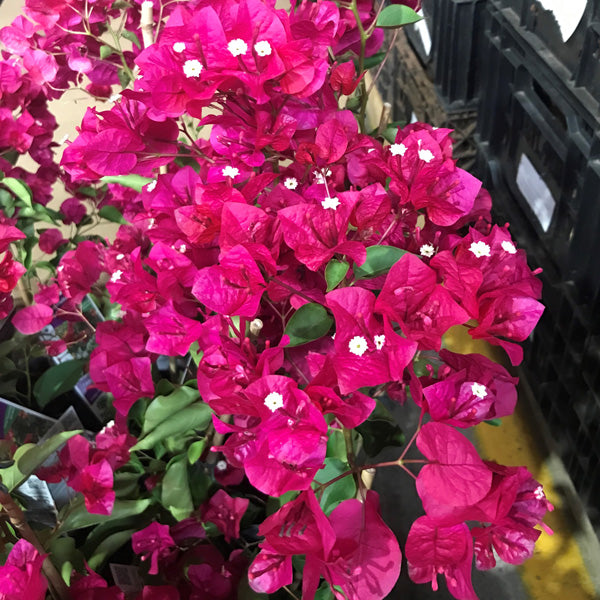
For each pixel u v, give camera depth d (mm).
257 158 552
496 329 482
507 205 1160
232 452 507
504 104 1155
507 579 936
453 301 441
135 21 939
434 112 1373
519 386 1162
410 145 515
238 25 506
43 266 976
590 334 894
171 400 656
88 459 652
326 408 438
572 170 926
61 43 921
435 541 425
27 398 881
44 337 900
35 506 641
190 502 691
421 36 1415
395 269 433
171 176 638
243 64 501
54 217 1012
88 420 872
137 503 645
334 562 429
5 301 732
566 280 949
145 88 520
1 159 932
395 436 618
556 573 939
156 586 632
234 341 494
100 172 591
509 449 1086
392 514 1011
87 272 866
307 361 494
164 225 623
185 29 511
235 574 697
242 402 459
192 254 598
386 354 430
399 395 570
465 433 1110
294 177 602
